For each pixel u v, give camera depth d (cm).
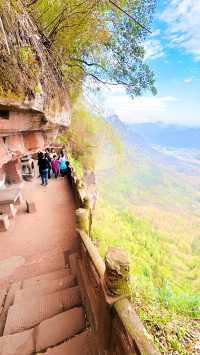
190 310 520
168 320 446
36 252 608
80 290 397
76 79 1149
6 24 340
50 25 625
